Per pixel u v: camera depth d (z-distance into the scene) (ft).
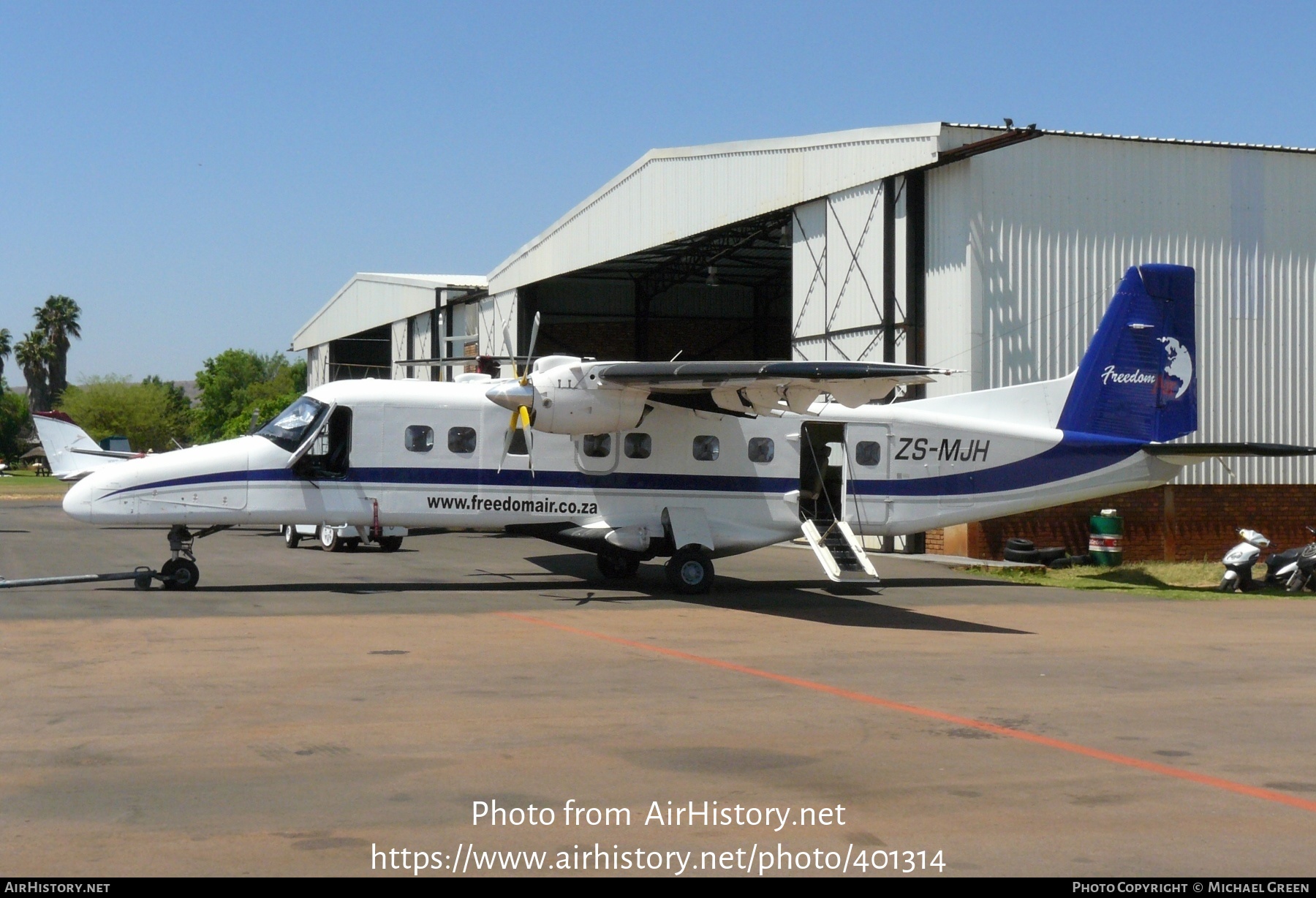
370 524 52.60
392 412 52.75
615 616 45.78
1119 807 20.56
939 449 59.00
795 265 91.86
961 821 19.62
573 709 27.81
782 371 45.24
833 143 85.30
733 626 43.45
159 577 51.01
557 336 133.90
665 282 135.54
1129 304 61.57
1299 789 21.88
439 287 153.89
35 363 369.50
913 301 79.77
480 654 35.60
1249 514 80.28
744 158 95.14
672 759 23.26
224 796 20.17
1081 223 77.36
